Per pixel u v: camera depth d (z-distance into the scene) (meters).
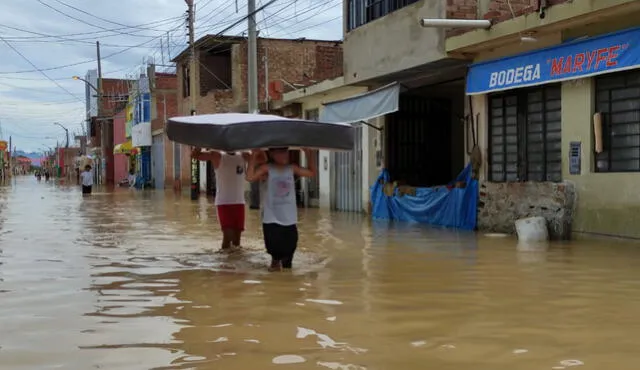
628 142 10.31
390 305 6.09
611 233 10.43
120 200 27.83
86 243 11.29
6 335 5.11
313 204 21.72
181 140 8.52
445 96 17.72
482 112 13.35
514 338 4.92
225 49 32.41
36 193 36.78
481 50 12.82
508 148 12.88
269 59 28.50
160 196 32.16
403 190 15.70
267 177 8.19
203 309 5.99
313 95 20.47
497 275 7.70
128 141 54.47
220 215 10.33
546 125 11.94
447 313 5.75
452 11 13.05
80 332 5.20
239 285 7.19
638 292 6.61
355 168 18.81
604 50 10.15
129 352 4.63
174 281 7.47
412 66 14.07
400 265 8.55
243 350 4.66
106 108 65.19
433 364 4.30
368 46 15.77
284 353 4.57
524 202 11.91
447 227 13.88
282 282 7.36
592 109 10.82
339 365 4.29
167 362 4.39
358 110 16.17
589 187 10.84
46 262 8.98
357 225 14.54
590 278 7.41
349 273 7.95
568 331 5.11
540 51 11.38
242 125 7.85
